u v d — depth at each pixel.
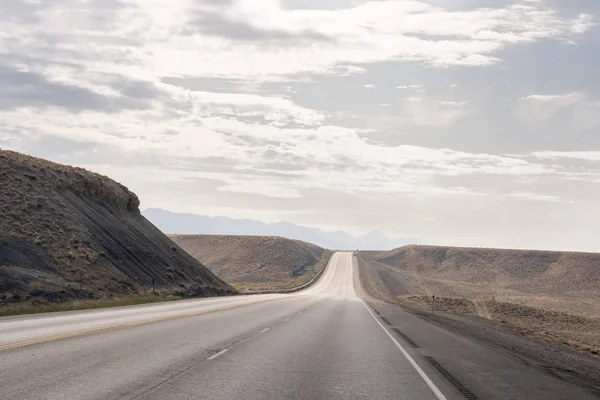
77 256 40.56
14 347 14.20
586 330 49.38
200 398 9.52
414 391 11.04
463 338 23.53
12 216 40.59
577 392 11.70
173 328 20.92
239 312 32.34
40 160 53.06
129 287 42.28
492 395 10.93
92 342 15.80
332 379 12.05
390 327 27.12
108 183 59.88
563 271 153.25
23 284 32.38
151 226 64.19
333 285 102.62
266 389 10.59
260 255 169.25
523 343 25.02
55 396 9.11
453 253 181.50
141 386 10.20
